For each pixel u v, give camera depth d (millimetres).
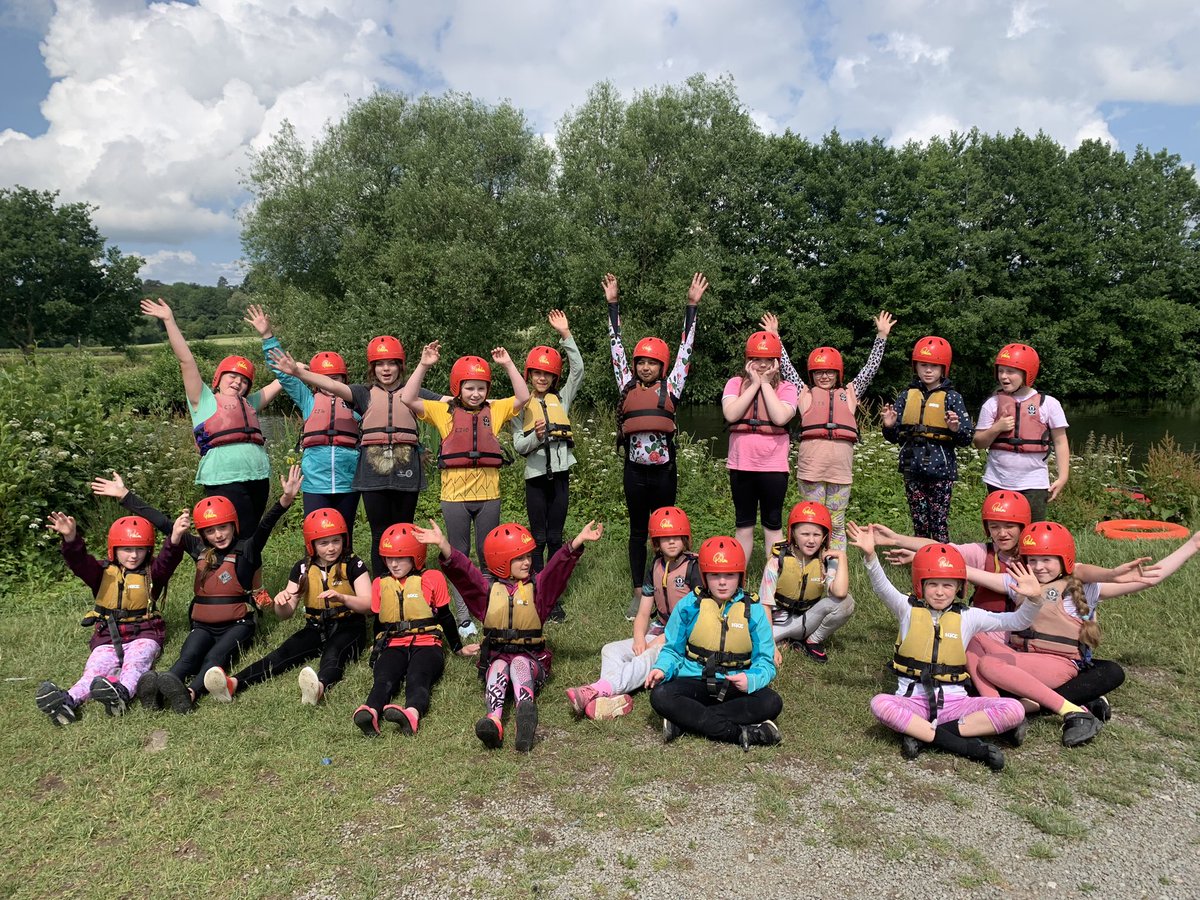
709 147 31812
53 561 7691
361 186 30156
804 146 37844
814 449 6148
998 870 3154
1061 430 5922
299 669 5254
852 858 3238
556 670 5246
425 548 5020
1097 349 40469
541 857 3252
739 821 3516
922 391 6203
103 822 3549
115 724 4469
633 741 4301
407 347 25906
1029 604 4258
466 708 4672
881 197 37375
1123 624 5777
